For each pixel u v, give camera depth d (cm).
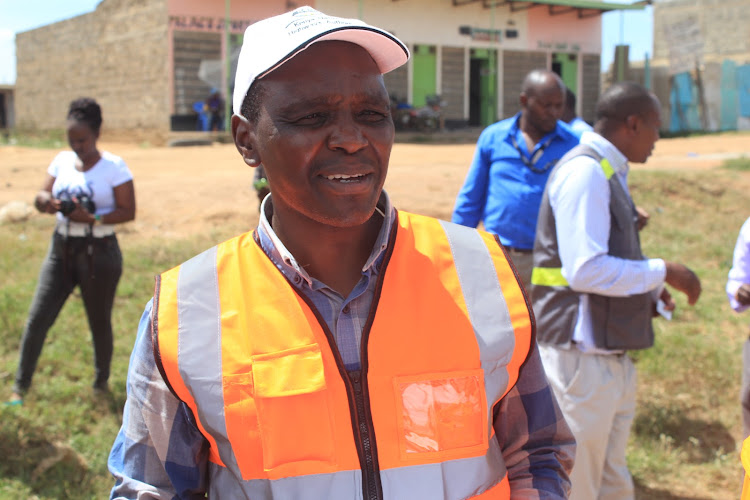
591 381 317
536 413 164
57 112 2911
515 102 2973
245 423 143
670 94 3184
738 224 1013
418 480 145
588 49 3086
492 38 2873
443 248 160
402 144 2358
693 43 3136
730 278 355
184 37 2331
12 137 2691
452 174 1303
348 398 146
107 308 474
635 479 428
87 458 411
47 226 921
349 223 146
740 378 541
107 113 2609
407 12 2691
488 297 156
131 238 873
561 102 456
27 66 3058
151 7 2350
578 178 306
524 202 458
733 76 3103
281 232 159
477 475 149
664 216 1026
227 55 2400
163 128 2353
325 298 154
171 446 152
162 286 154
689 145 2281
